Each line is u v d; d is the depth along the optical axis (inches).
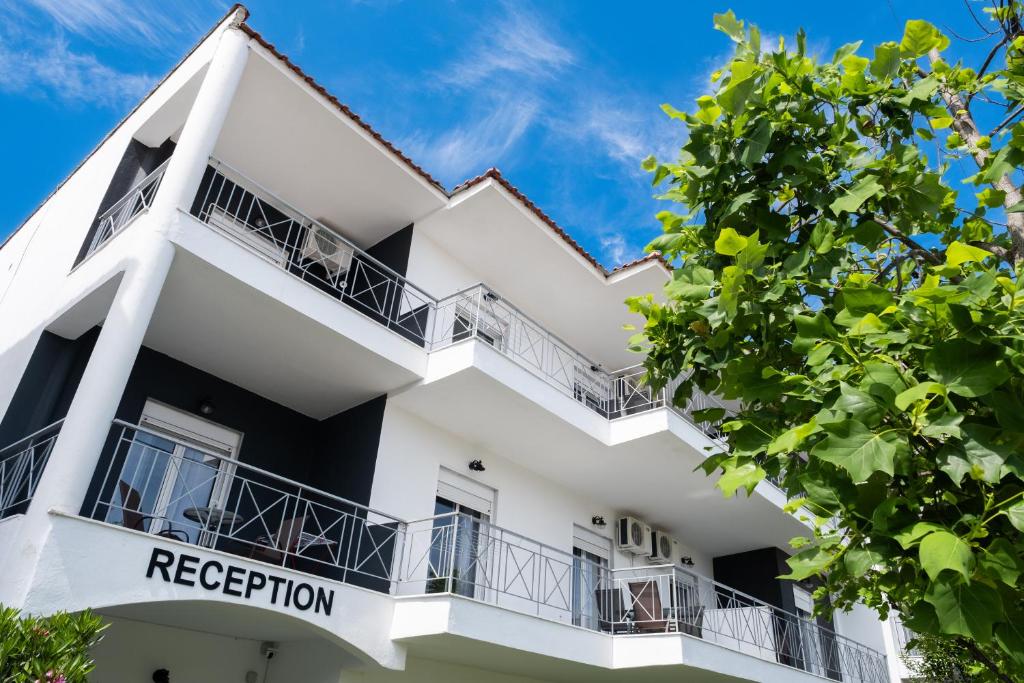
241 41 326.6
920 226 174.9
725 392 145.7
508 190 416.8
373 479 346.0
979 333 98.1
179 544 228.4
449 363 350.3
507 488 426.3
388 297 411.5
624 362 577.0
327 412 389.1
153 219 269.7
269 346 330.0
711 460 133.0
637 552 502.3
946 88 168.9
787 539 560.4
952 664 496.4
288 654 313.9
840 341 112.9
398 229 442.9
